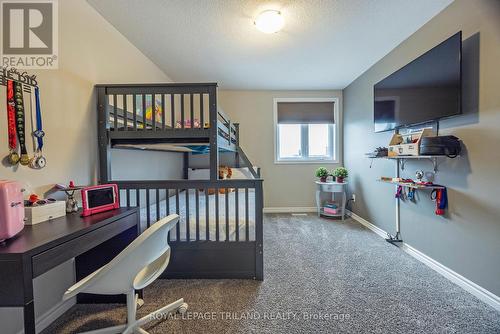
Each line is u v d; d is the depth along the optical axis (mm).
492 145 1601
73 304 1674
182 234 2096
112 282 1137
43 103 1525
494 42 1579
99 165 2020
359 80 3631
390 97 2580
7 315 1271
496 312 1542
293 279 1986
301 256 2439
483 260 1672
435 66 1954
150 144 2084
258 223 1979
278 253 2520
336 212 3918
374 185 3227
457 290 1798
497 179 1574
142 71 2844
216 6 1964
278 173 4434
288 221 3756
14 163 1326
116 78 2316
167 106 3541
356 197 3793
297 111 4375
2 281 867
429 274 2041
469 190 1769
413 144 2096
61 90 1661
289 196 4441
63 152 1670
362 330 1396
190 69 3350
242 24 2234
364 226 3451
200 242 2002
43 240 992
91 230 1224
